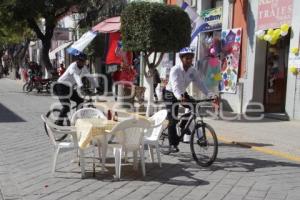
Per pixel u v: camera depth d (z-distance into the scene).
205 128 8.21
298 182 7.23
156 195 6.46
